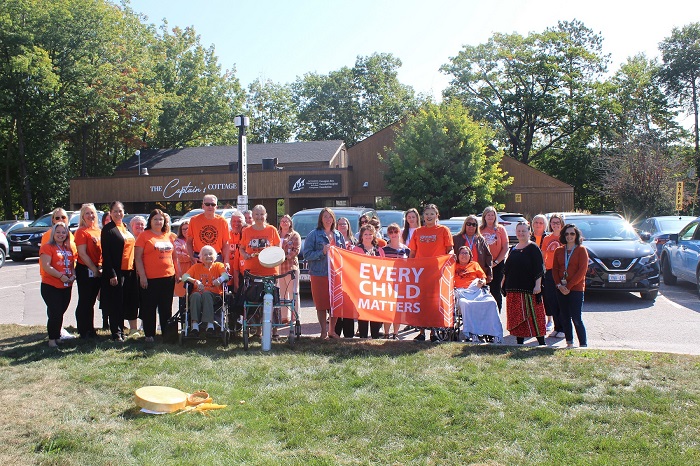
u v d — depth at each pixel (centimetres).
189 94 5038
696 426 452
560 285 736
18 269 1962
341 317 782
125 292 813
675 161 3288
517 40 4622
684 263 1280
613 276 1095
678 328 885
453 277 793
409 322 783
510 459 406
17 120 3831
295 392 546
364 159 3931
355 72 6731
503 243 886
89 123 4244
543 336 762
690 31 5000
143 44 5100
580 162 4762
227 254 801
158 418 489
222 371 620
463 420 471
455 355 666
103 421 485
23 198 4328
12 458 414
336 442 439
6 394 553
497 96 4825
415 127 3534
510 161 3772
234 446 431
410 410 492
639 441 426
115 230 775
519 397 521
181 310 768
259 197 3500
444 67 4866
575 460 402
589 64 4656
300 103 6919
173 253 833
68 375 610
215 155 4366
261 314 776
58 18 3762
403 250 897
